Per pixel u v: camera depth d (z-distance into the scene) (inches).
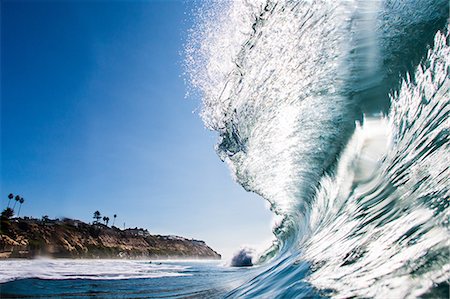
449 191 68.5
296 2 181.3
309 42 185.2
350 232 105.7
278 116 231.0
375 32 155.1
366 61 161.6
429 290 49.4
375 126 161.0
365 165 153.3
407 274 56.7
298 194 300.8
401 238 69.6
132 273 418.3
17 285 244.1
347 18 165.9
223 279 284.5
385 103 155.7
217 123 291.6
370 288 61.2
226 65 245.1
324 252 108.3
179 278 332.5
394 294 54.1
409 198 85.1
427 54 124.3
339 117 186.2
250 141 277.4
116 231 4394.7
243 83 240.4
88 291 225.6
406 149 112.7
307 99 202.2
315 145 217.0
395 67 146.1
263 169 313.3
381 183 120.4
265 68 217.8
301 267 112.8
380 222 89.0
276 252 559.8
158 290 230.5
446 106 101.7
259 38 209.0
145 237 4970.5
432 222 65.0
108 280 306.0
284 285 99.1
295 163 255.8
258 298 94.5
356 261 78.1
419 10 131.6
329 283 76.0
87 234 3540.8
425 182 82.9
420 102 122.0
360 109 172.2
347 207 140.1
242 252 770.2
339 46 172.2
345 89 176.7
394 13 143.6
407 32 137.3
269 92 225.6
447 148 85.8
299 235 317.1
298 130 225.3
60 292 218.7
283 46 199.2
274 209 431.2
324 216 196.5
